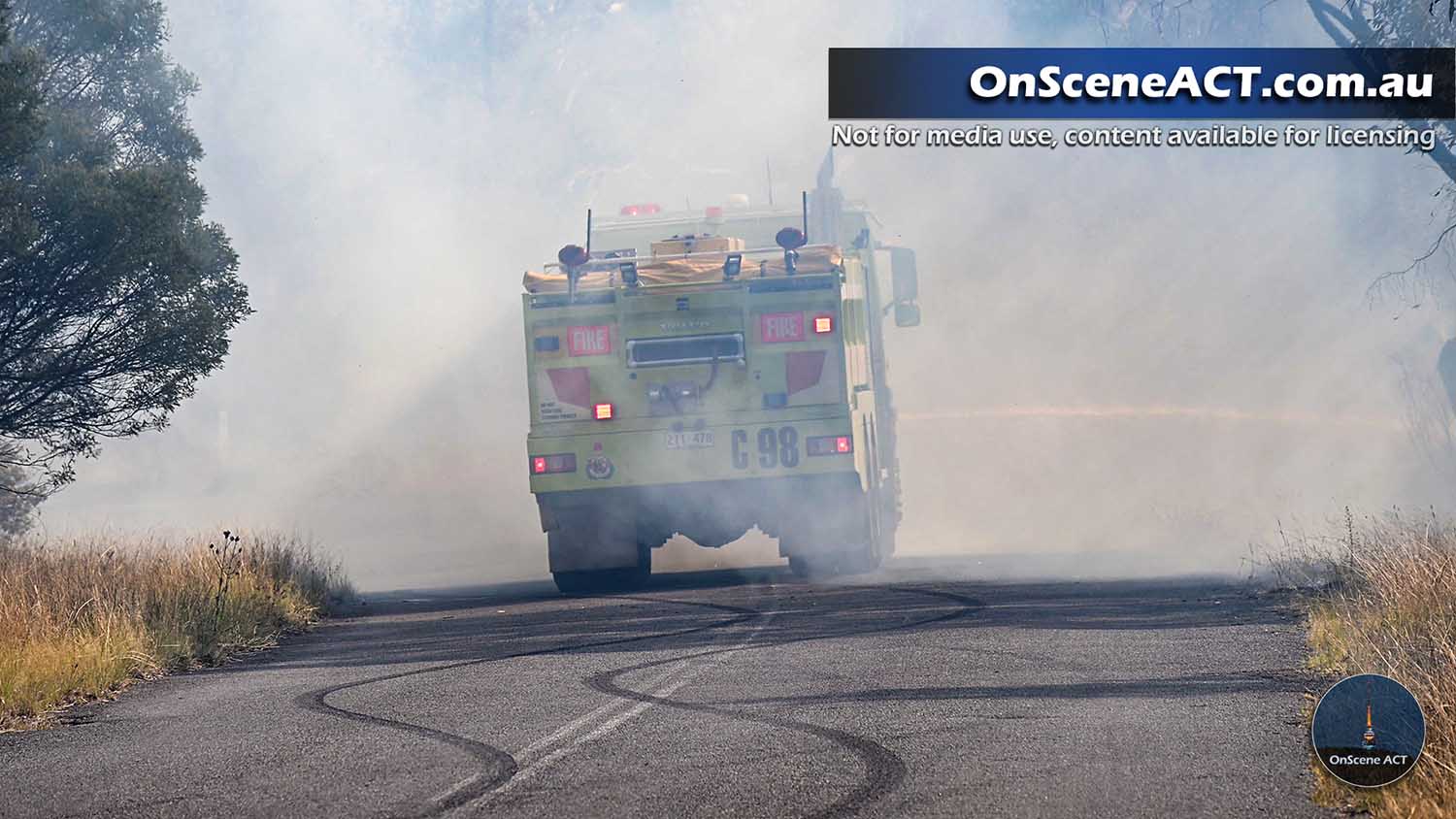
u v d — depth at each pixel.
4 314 69.12
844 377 63.94
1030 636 43.03
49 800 26.56
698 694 34.75
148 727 34.34
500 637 48.94
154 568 57.69
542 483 64.44
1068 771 25.66
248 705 36.75
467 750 29.06
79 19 83.25
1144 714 30.59
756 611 52.59
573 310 64.56
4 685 38.28
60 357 70.56
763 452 63.84
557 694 35.72
